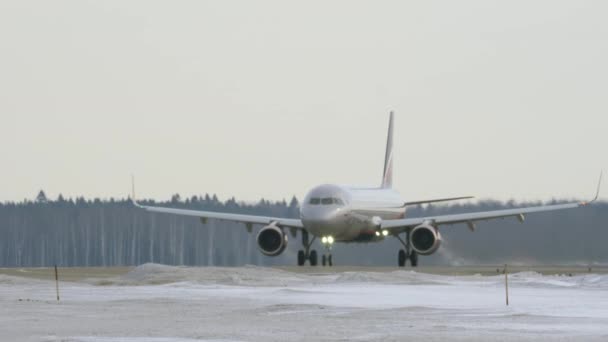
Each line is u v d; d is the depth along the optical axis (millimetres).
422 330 100125
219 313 119438
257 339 92750
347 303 137125
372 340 91438
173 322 108625
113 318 112938
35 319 112125
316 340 91625
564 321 109750
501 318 113000
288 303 136000
